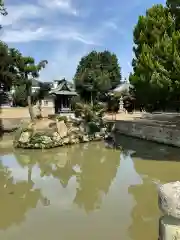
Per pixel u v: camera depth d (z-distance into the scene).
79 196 11.66
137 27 24.42
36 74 42.97
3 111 51.59
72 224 8.77
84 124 28.45
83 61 82.50
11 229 8.54
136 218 9.07
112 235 7.95
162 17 22.22
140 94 24.56
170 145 23.84
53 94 59.06
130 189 12.45
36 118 27.86
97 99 63.03
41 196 11.73
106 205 10.42
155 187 12.60
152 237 7.73
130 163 17.92
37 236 8.04
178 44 18.20
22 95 60.91
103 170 16.34
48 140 23.88
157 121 31.38
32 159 19.80
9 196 11.77
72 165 17.84
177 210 2.70
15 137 25.83
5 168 17.17
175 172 15.26
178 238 2.72
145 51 21.28
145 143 25.98
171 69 18.78
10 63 36.88
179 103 28.45
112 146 24.83
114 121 34.69
